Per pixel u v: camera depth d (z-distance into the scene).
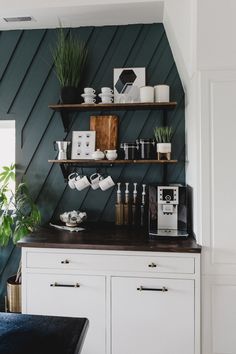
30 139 2.55
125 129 2.47
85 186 2.35
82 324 1.00
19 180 2.57
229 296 1.85
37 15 2.28
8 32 2.54
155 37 2.43
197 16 1.83
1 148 2.74
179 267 1.82
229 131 1.85
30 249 1.92
